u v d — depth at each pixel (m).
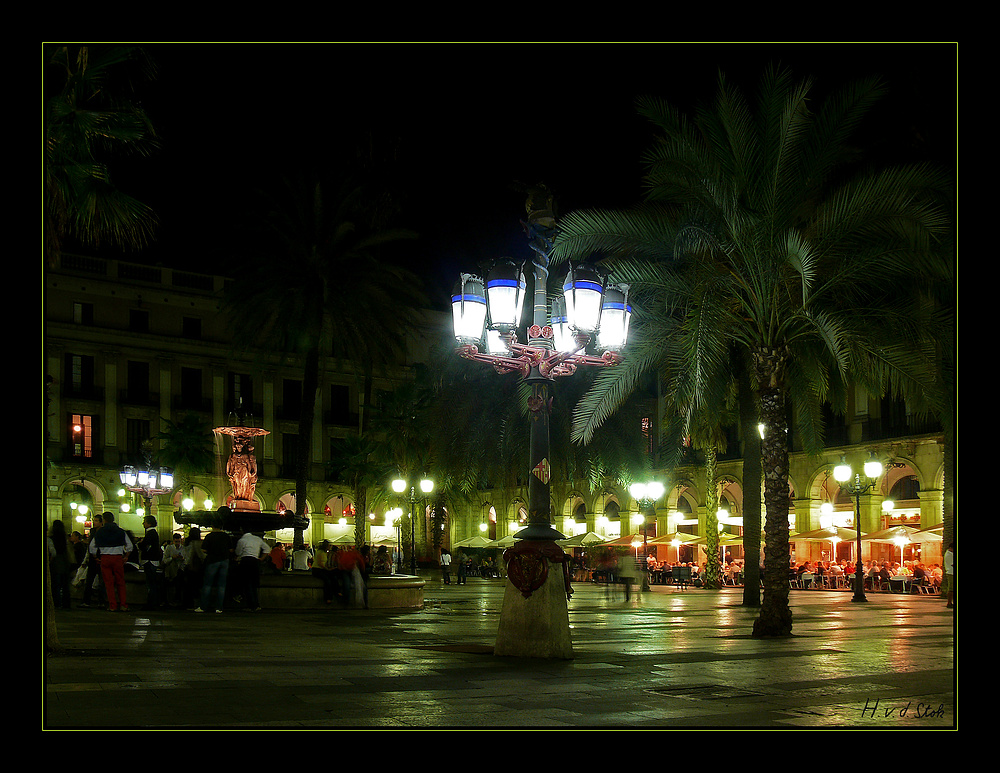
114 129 13.47
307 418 32.19
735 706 7.55
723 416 27.34
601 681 8.95
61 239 13.04
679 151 15.20
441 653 11.50
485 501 61.59
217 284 67.44
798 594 35.28
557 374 11.57
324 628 15.88
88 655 10.68
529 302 23.69
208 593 19.64
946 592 26.41
